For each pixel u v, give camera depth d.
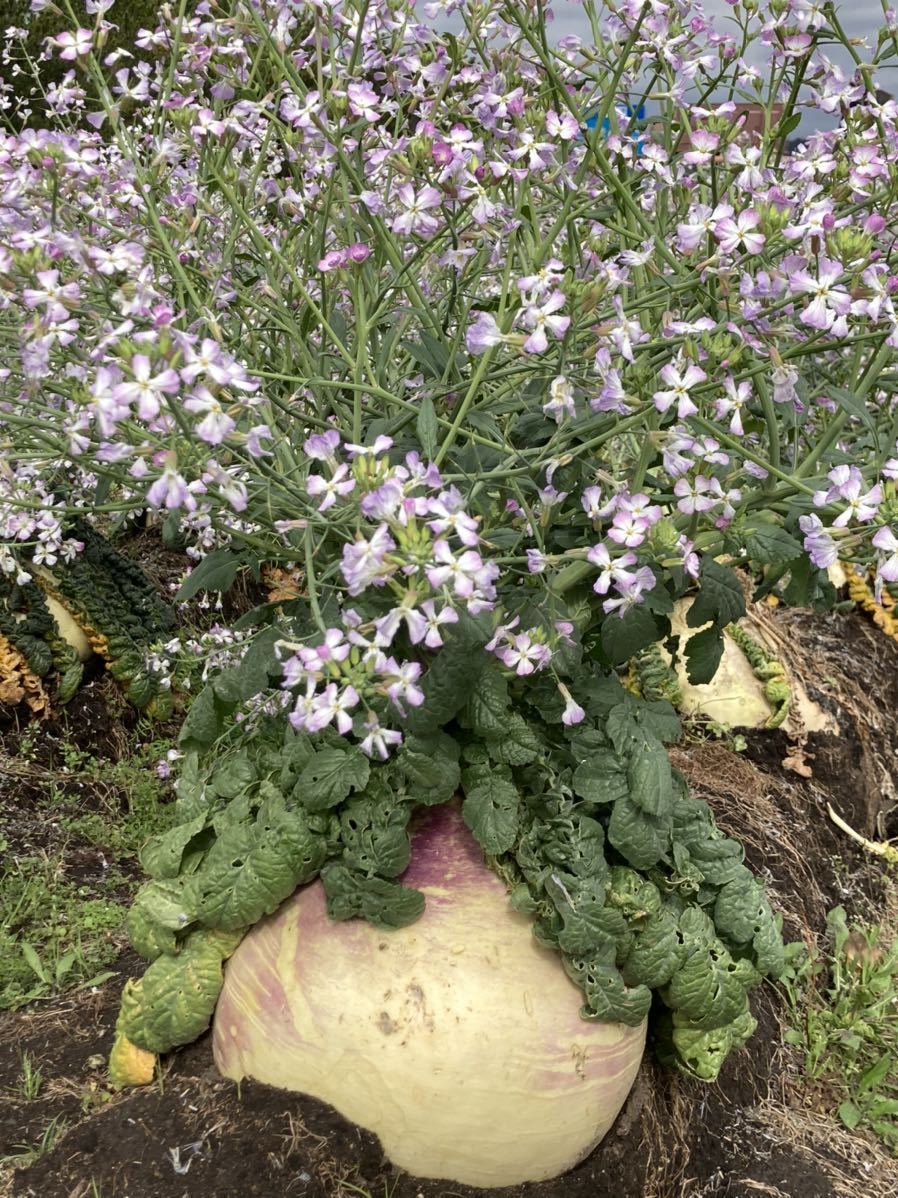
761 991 0.92
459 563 0.43
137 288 0.48
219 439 0.43
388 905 0.59
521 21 0.54
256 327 0.65
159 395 0.41
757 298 0.51
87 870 0.98
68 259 0.53
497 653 0.53
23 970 0.82
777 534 0.54
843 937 0.99
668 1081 0.71
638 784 0.59
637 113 0.63
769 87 0.62
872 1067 0.86
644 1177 0.65
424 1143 0.59
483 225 0.53
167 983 0.64
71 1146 0.61
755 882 0.64
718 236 0.50
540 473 0.56
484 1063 0.57
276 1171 0.58
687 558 0.51
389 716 0.57
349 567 0.43
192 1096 0.63
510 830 0.59
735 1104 0.78
